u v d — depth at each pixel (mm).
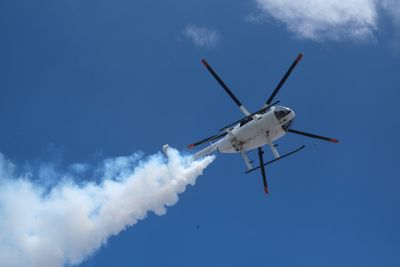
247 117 65750
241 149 69000
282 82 66438
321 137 68625
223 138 74000
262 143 68500
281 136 68812
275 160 67438
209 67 67625
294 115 67438
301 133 69250
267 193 69062
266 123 66562
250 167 68562
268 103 67188
